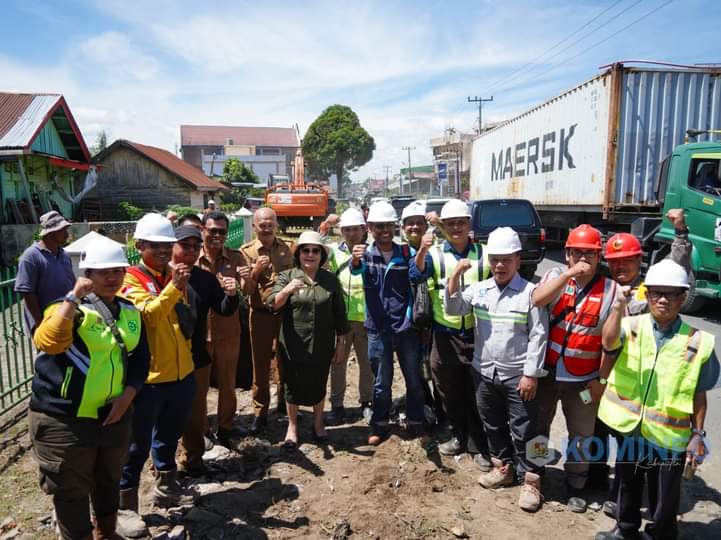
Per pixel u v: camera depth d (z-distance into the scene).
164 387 3.16
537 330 3.29
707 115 11.04
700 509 3.37
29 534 3.04
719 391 5.47
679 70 10.84
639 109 10.90
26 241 13.66
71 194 20.53
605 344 2.98
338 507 3.40
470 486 3.66
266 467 3.92
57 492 2.53
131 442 3.10
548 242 16.41
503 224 10.45
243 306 4.61
